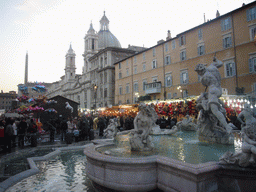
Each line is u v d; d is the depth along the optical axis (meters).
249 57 27.23
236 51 28.66
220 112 6.68
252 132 3.92
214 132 7.05
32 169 6.97
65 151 10.95
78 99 89.31
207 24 32.69
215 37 31.48
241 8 28.09
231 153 3.97
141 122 6.22
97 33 87.62
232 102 16.30
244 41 27.84
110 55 61.72
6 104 106.81
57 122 21.56
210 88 6.80
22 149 11.64
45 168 7.41
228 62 29.61
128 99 50.81
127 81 51.44
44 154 10.05
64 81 113.94
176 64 38.09
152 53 44.06
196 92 34.00
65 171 6.97
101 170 4.75
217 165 3.86
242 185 3.66
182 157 5.09
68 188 5.40
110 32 89.44
